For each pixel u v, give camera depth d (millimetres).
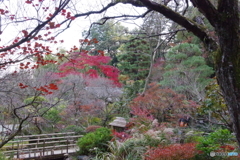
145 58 11562
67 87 7094
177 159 2807
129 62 11953
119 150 4320
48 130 7160
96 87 8375
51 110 7281
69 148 6484
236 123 1431
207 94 2924
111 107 9141
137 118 6020
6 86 3605
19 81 4254
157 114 6738
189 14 3453
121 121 6484
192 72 7348
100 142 5445
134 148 4152
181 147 3006
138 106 6754
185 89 7039
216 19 1428
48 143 6215
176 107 5969
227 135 2957
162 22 5469
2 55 3049
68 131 7207
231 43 1398
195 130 4867
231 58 1409
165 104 6359
